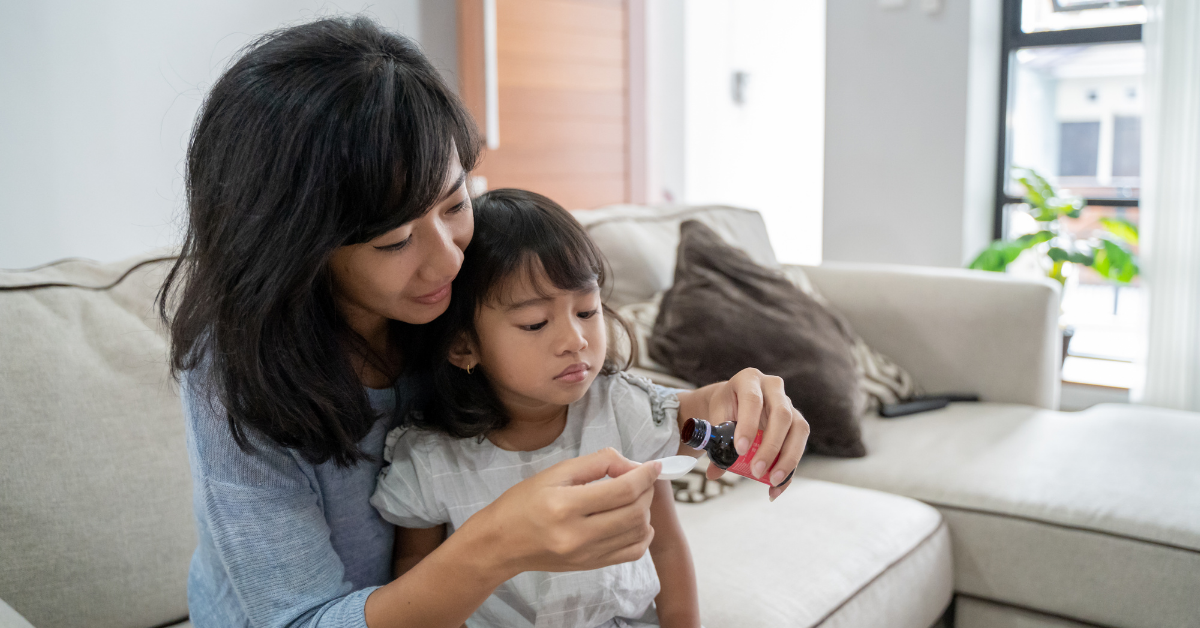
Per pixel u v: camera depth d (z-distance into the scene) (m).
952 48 3.12
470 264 0.80
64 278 1.12
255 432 0.71
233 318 0.65
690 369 1.56
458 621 0.67
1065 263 3.07
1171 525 1.30
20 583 0.94
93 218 2.55
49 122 2.44
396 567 0.90
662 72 4.38
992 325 2.03
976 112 3.16
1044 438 1.69
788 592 1.12
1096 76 3.16
